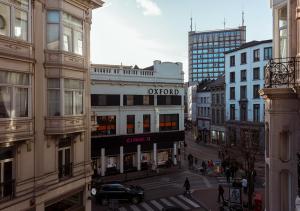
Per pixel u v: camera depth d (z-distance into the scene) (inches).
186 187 1059.9
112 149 1375.5
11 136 478.3
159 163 1533.0
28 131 516.4
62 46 577.3
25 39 518.9
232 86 2039.9
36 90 540.4
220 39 5895.7
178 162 1585.9
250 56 1863.9
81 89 641.6
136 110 1459.2
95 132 1337.4
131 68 1465.3
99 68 1352.1
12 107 489.1
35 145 536.7
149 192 1099.9
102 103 1362.0
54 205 593.3
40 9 552.1
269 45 1739.7
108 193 956.6
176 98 1585.9
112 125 1390.3
